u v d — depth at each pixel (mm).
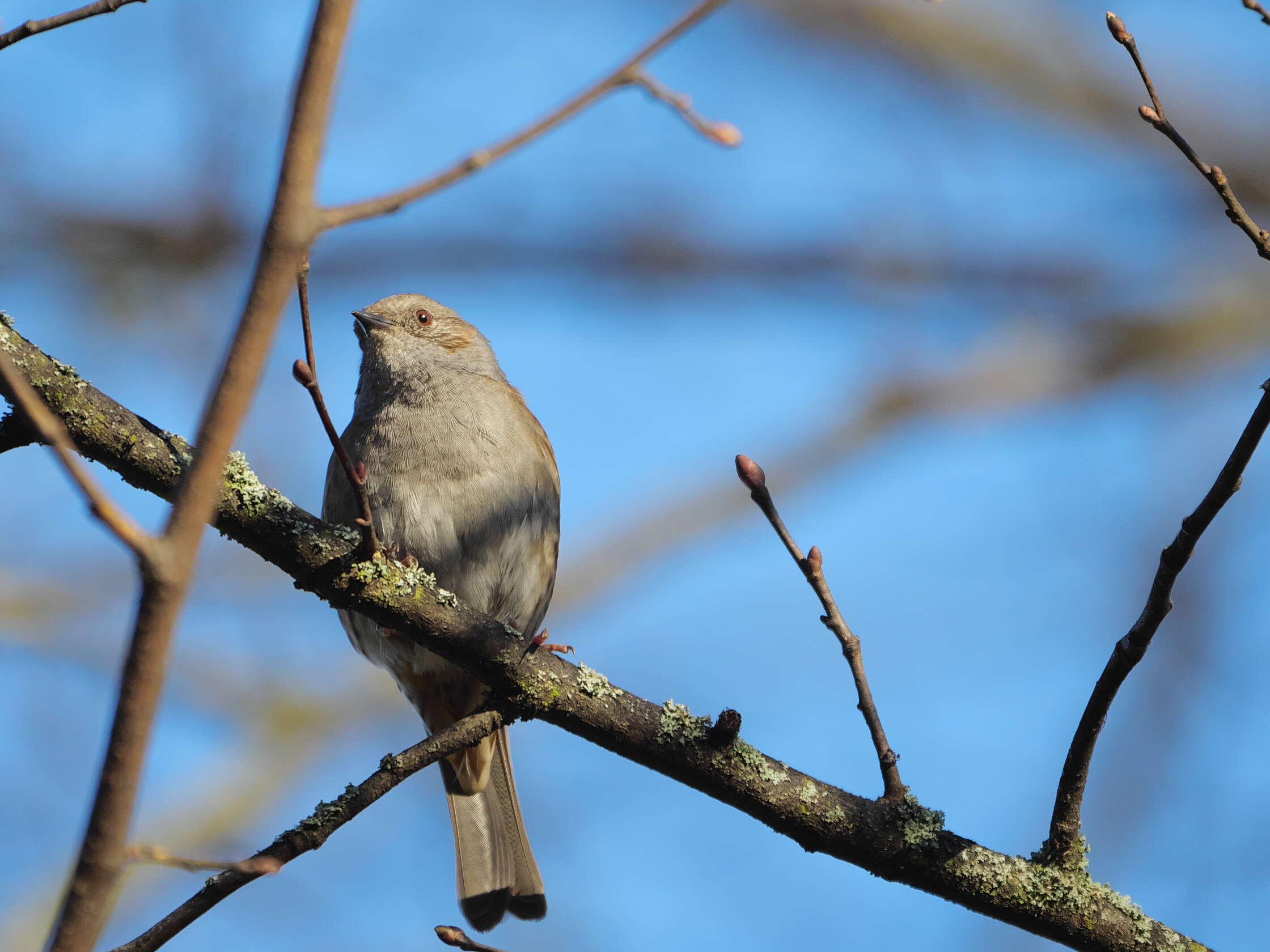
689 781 7734
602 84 4902
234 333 4445
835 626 7758
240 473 7469
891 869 7598
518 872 10125
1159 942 7508
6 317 7215
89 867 4555
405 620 7637
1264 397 6254
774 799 7648
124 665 4492
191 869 4930
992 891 7527
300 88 4438
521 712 7645
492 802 10305
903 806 7664
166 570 4434
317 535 7551
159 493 7312
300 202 4430
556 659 7785
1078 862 7578
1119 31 6586
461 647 7637
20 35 6266
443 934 7066
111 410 7246
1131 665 6941
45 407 7070
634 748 7711
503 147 4789
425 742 7328
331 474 10969
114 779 4531
